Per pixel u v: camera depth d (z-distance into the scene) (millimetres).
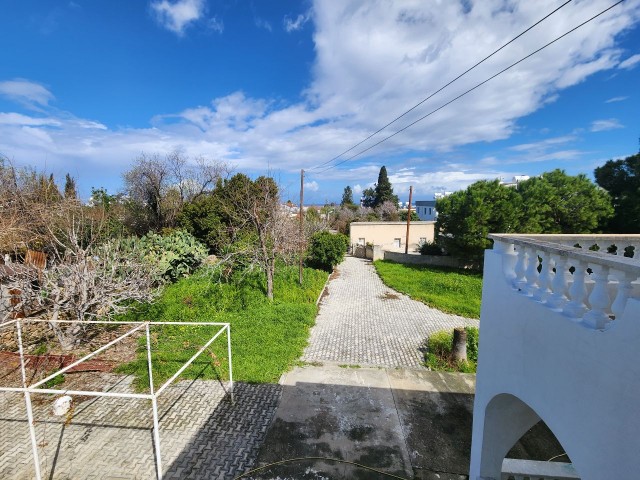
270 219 11391
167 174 21656
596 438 1655
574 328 1830
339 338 8180
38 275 7309
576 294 1939
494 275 2861
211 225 16672
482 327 3115
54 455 4168
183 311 8945
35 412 5000
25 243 8836
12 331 7344
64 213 9367
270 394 5551
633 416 1432
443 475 4000
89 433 4570
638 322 1402
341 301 11602
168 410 5082
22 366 5301
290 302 10531
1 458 4105
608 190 14602
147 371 6039
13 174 10781
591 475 1688
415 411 5188
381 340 8086
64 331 7270
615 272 1636
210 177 23297
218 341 7359
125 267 8773
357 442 4500
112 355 6789
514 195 15273
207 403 5266
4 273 7434
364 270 17797
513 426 3033
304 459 4188
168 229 18766
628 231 13711
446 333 7906
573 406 1833
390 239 25750
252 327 8125
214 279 11938
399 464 4148
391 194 46094
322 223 20516
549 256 2232
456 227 16438
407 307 10992
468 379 6164
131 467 4000
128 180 21375
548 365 2078
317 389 5738
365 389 5770
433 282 13781
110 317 7746
